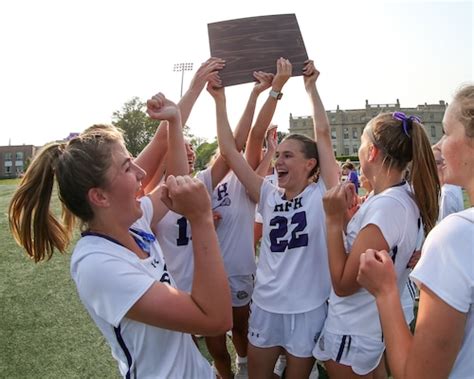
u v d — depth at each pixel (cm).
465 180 102
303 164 237
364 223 174
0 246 756
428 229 184
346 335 183
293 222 228
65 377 314
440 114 7494
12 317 433
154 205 173
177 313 113
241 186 291
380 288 117
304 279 221
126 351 123
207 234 121
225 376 287
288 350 222
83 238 127
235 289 289
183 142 205
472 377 96
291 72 242
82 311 449
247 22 248
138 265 124
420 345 96
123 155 129
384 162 187
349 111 8638
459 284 92
